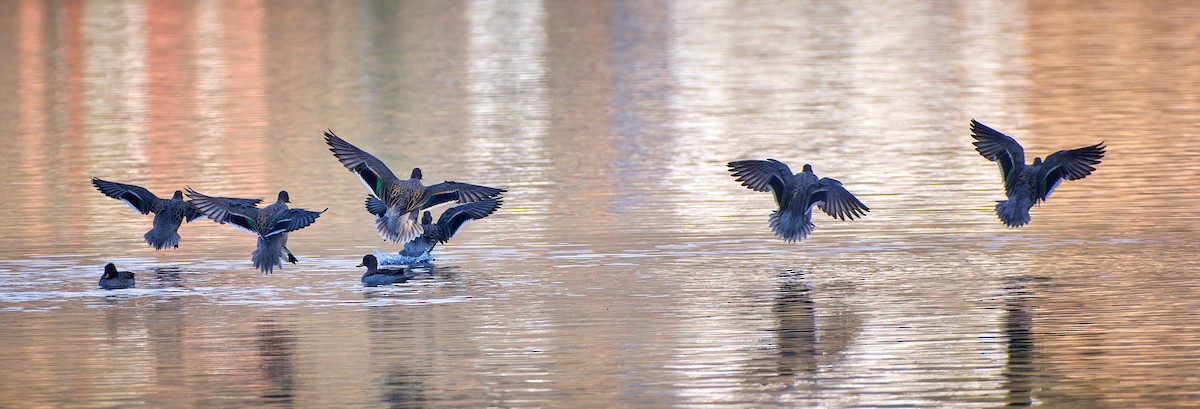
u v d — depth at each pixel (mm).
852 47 63969
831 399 17531
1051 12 76938
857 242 26500
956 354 19250
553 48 65625
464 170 35750
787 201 20344
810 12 81000
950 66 56406
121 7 87750
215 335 20578
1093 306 21469
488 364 19094
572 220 28844
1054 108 44562
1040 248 25625
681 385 18125
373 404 17609
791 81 53156
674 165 35969
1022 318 20906
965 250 25656
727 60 60062
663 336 20250
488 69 58094
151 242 22172
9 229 28578
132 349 19938
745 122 43500
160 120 46031
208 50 66312
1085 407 17141
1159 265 24000
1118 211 28703
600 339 20172
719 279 23672
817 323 20844
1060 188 31344
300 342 20219
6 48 68250
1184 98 45562
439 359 19344
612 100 48906
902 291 22672
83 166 37312
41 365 19219
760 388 17969
